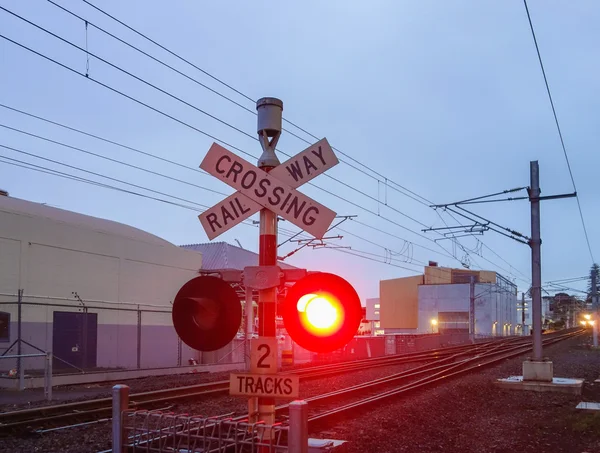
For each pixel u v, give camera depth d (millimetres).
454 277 80625
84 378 20297
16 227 22094
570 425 12102
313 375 22016
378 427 11031
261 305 4867
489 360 31453
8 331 21156
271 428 4582
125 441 5062
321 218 4762
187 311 4824
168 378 22406
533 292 18953
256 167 4949
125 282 26953
